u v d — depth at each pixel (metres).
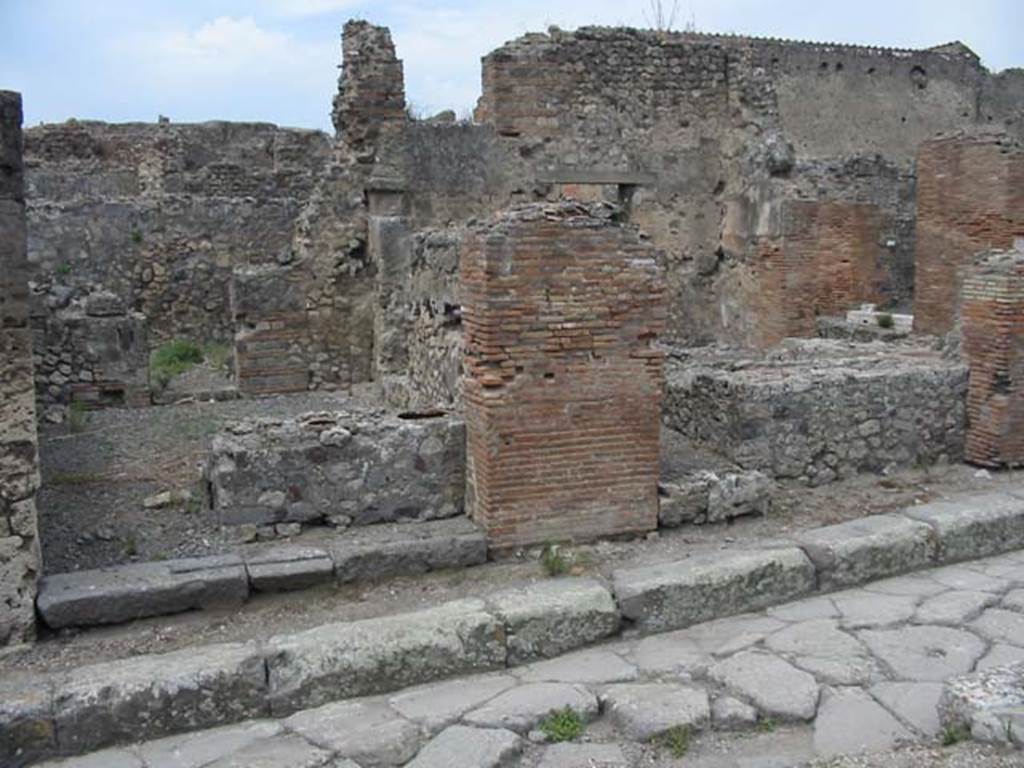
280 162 26.08
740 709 4.89
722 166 16.72
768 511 7.86
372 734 4.76
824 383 8.76
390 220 12.69
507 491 6.85
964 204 13.11
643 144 16.25
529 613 5.60
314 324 13.63
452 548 6.71
